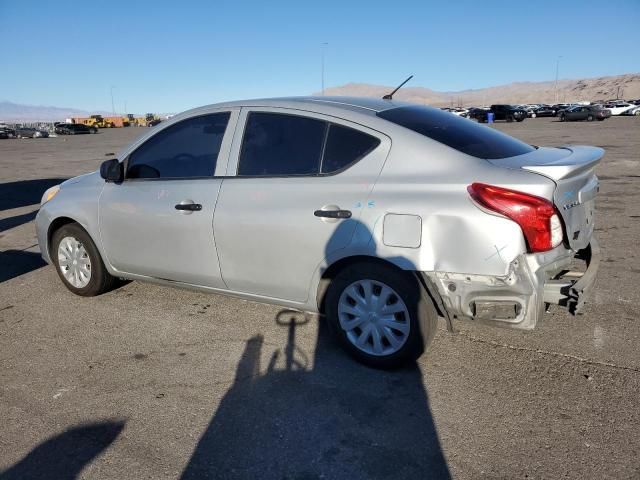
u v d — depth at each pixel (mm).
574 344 3654
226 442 2721
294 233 3439
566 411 2898
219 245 3785
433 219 3002
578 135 25469
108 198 4367
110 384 3314
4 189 12898
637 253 5773
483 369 3363
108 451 2676
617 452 2559
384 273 3219
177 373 3426
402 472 2471
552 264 2947
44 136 58906
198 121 4035
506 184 2887
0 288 5203
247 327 4078
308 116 3561
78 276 4773
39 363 3615
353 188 3273
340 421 2871
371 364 3404
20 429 2873
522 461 2518
